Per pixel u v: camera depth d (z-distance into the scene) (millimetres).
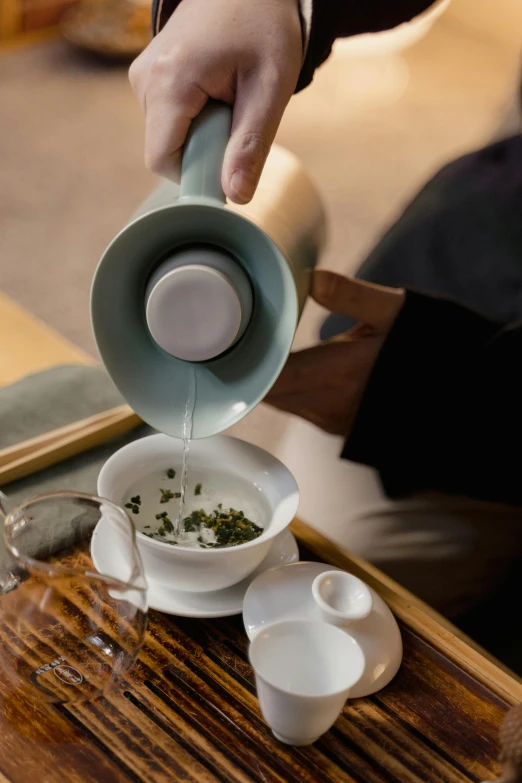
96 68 2574
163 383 690
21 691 632
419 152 2461
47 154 2201
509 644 967
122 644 623
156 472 722
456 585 991
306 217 692
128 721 627
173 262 650
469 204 1005
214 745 624
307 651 631
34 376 857
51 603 616
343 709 649
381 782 619
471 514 977
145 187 2164
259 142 647
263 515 709
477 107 2727
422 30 1202
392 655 667
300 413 849
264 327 671
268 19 679
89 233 1982
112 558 666
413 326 795
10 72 2479
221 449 726
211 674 656
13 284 1798
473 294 998
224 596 688
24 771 600
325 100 2643
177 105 663
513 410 837
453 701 663
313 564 694
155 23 784
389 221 2139
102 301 667
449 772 627
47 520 654
